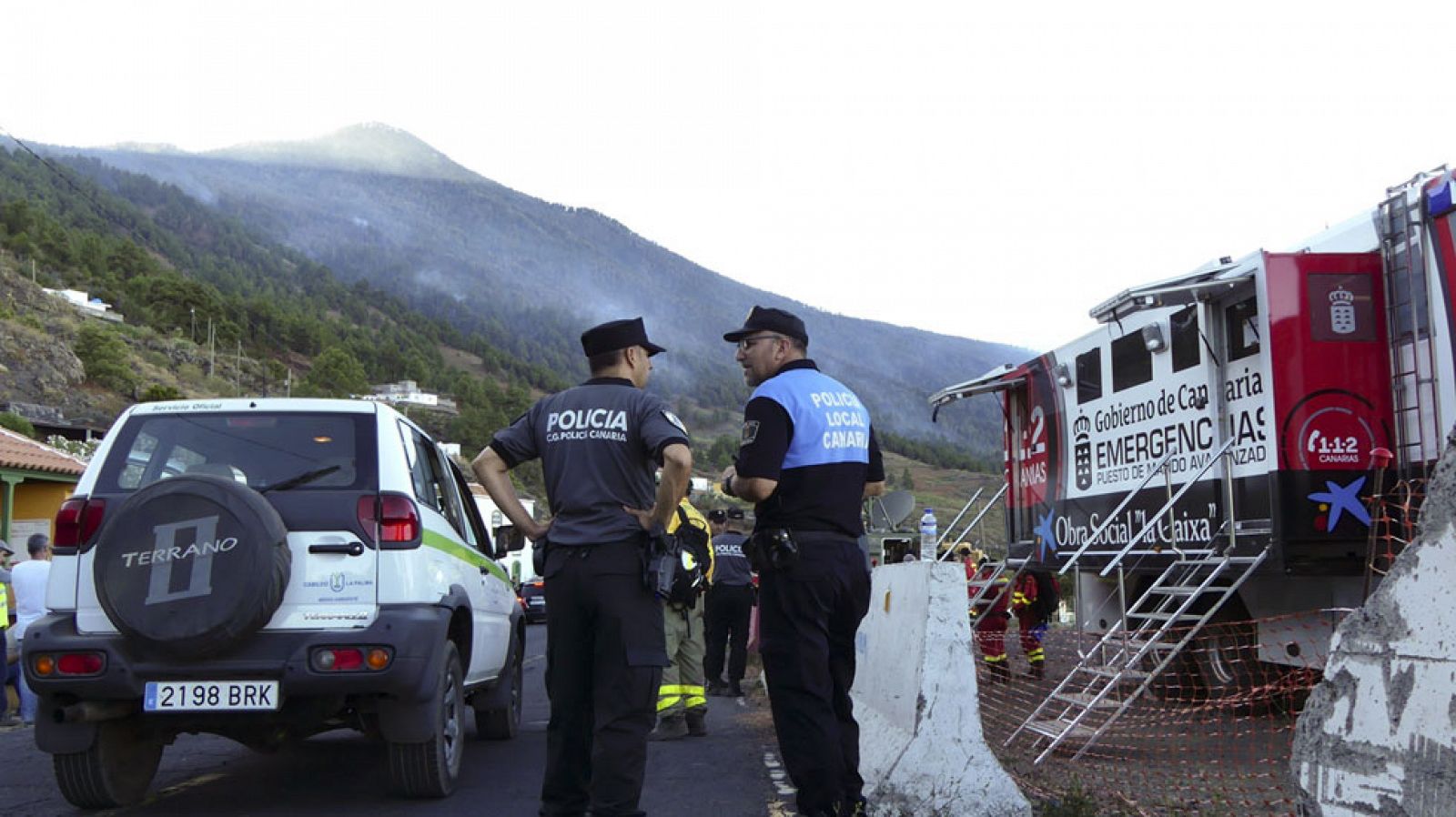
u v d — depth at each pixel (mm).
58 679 5383
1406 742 3254
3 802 6172
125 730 5926
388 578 5676
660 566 4488
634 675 4480
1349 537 8172
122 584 5305
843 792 4762
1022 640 12539
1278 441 8289
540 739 8602
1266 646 9297
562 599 4598
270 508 5512
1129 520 10625
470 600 6621
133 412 6035
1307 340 8344
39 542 10961
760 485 4625
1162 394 10016
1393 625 3357
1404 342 8086
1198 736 8523
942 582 5320
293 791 6516
